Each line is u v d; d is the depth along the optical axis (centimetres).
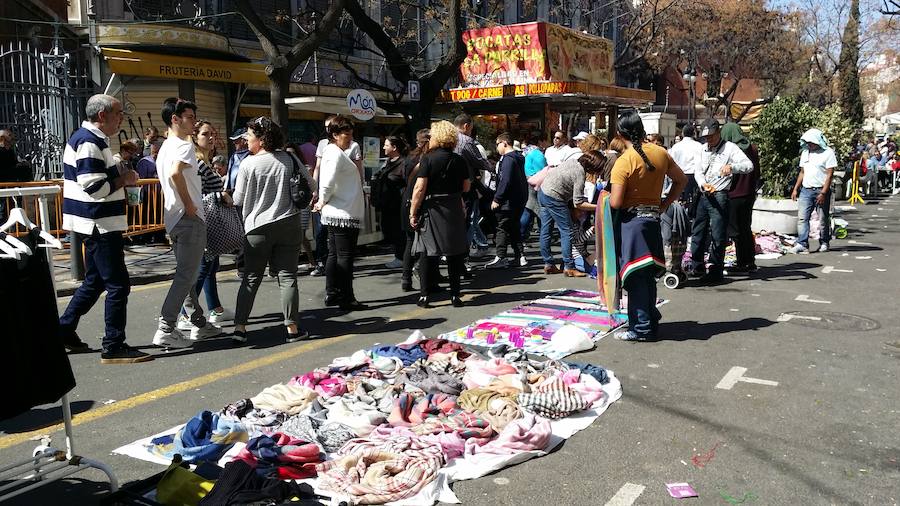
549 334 645
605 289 639
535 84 1711
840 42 3900
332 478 362
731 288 859
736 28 3512
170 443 416
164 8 1733
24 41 1499
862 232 1416
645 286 618
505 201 997
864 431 436
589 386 481
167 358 600
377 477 362
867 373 543
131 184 581
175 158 590
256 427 426
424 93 1612
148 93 1587
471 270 1011
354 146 793
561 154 1262
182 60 1577
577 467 390
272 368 569
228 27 1869
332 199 752
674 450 411
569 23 3041
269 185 622
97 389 522
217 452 391
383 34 1677
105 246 571
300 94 1945
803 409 471
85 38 1564
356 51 2261
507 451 398
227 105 1744
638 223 610
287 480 364
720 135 873
